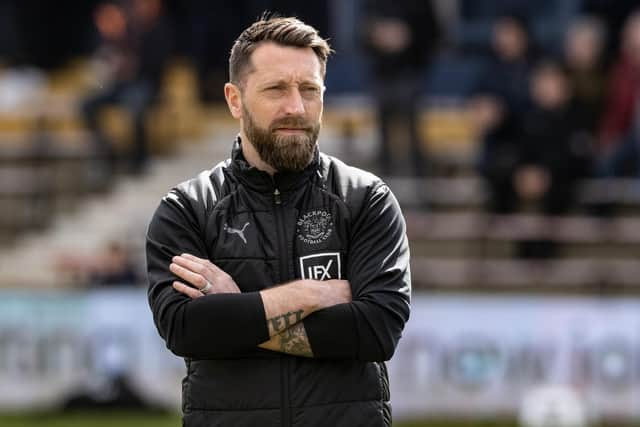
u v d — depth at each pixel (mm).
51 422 17188
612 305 17672
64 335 18141
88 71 26125
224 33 24141
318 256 6109
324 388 5977
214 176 6270
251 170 6117
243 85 6098
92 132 23062
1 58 25719
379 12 20906
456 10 24422
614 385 17594
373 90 21531
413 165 20984
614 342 17625
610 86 21344
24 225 23203
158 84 22922
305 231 6129
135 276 19438
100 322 18125
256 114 6035
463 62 24141
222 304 5910
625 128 21203
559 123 20062
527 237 19984
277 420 5922
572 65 21328
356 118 23531
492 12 24312
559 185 20062
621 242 20203
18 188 23344
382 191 6281
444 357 17766
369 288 6086
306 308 5922
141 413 17875
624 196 20656
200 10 24141
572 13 23859
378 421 6055
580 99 20516
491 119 20188
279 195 6133
